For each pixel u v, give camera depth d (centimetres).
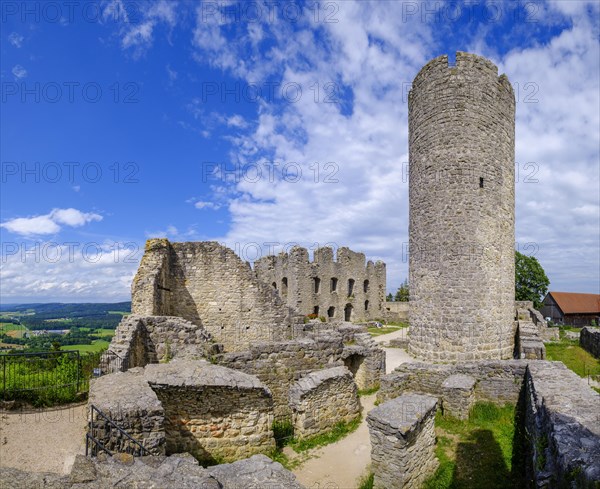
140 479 465
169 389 802
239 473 530
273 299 1689
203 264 1631
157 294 1320
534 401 732
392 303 4816
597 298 4459
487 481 754
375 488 740
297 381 1046
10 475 450
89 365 1060
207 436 824
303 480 788
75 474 459
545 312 4569
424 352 1619
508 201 1692
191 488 452
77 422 793
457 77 1567
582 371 1372
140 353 1080
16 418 808
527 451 778
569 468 409
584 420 538
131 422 613
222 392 834
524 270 4581
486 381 1123
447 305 1542
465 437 950
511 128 1750
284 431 1034
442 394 1093
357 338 1562
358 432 1023
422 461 773
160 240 1430
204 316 1617
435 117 1608
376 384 1411
